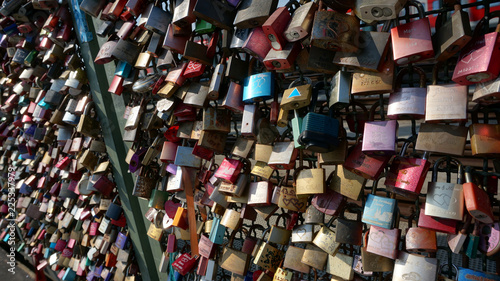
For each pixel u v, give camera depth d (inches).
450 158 38.3
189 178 64.1
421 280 39.2
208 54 53.5
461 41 32.2
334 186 45.1
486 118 36.0
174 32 54.9
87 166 87.6
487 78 31.6
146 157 68.6
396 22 36.1
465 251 37.7
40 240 139.0
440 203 36.6
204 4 47.3
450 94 34.3
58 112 94.3
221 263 60.3
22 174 149.4
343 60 38.7
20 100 122.5
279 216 56.4
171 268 77.7
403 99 36.9
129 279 88.9
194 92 55.9
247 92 48.9
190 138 60.5
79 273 104.3
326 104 45.3
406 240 40.4
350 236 44.6
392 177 39.8
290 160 46.5
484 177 36.4
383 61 37.2
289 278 53.4
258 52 45.0
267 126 51.2
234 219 59.0
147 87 64.6
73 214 103.2
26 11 95.7
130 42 67.4
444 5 35.9
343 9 38.0
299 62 44.9
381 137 38.0
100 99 82.8
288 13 41.8
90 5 70.6
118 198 90.5
